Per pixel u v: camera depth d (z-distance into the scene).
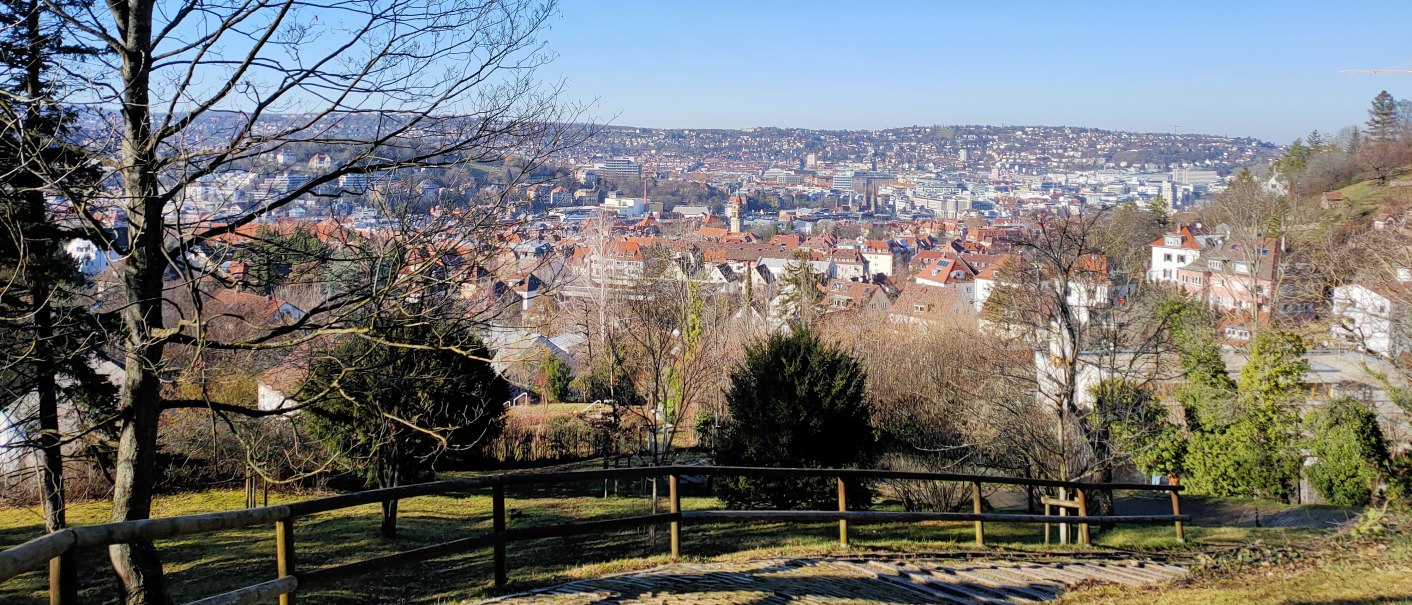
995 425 23.02
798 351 23.61
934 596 8.31
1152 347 23.30
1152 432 23.45
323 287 11.50
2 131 7.94
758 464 23.59
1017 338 26.00
